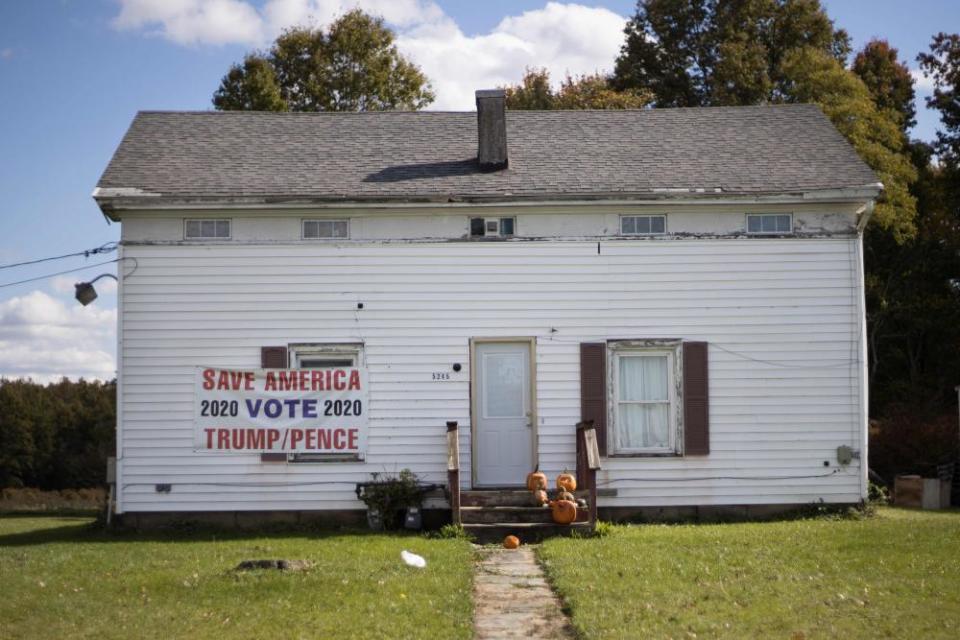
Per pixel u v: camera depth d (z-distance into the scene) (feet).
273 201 60.85
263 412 61.41
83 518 85.56
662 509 61.67
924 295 129.80
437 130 72.18
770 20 140.87
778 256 62.64
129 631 34.83
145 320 61.41
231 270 61.77
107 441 190.08
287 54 145.89
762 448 62.03
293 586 40.57
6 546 55.31
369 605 37.55
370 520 59.57
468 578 42.88
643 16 151.84
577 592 39.68
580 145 69.72
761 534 53.06
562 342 62.13
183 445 61.11
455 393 61.77
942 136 132.16
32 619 36.55
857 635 33.47
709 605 37.37
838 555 46.03
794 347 62.34
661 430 62.64
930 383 129.59
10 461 183.52
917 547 47.26
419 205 61.41
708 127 72.54
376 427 61.62
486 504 59.11
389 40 149.28
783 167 65.21
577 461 61.36
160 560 47.44
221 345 61.57
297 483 61.26
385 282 62.08
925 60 133.08
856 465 62.08
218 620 36.01
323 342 61.72
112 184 61.82
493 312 62.13
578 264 62.39
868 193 61.62
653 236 62.49
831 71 119.65
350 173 64.59
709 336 62.28
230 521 60.90
